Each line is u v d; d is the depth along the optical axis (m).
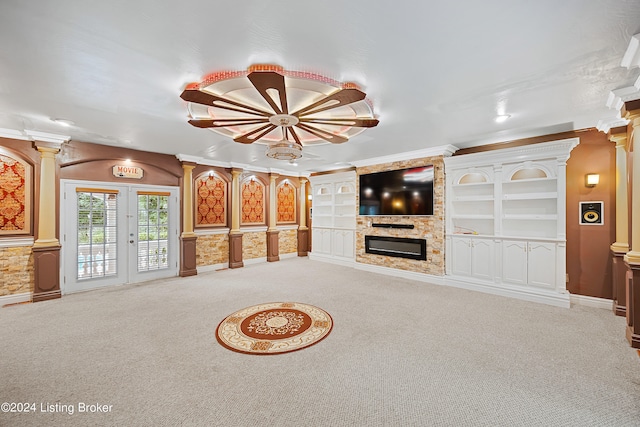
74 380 2.31
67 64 2.27
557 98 3.00
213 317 3.67
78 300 4.39
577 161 4.21
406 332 3.21
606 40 1.98
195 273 6.18
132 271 5.47
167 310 3.93
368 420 1.88
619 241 3.80
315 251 8.13
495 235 4.71
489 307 4.04
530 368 2.49
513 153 4.50
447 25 1.82
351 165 7.24
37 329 3.30
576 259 4.23
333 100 2.64
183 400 2.08
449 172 5.23
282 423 1.85
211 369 2.48
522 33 1.91
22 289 4.38
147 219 5.68
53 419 1.88
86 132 4.24
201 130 4.11
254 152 5.68
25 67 2.31
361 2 1.61
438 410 1.98
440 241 5.29
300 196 8.79
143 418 1.90
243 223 7.38
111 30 1.85
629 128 3.39
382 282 5.45
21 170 4.40
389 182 6.03
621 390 2.18
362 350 2.81
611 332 3.21
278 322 3.50
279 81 2.23
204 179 6.54
